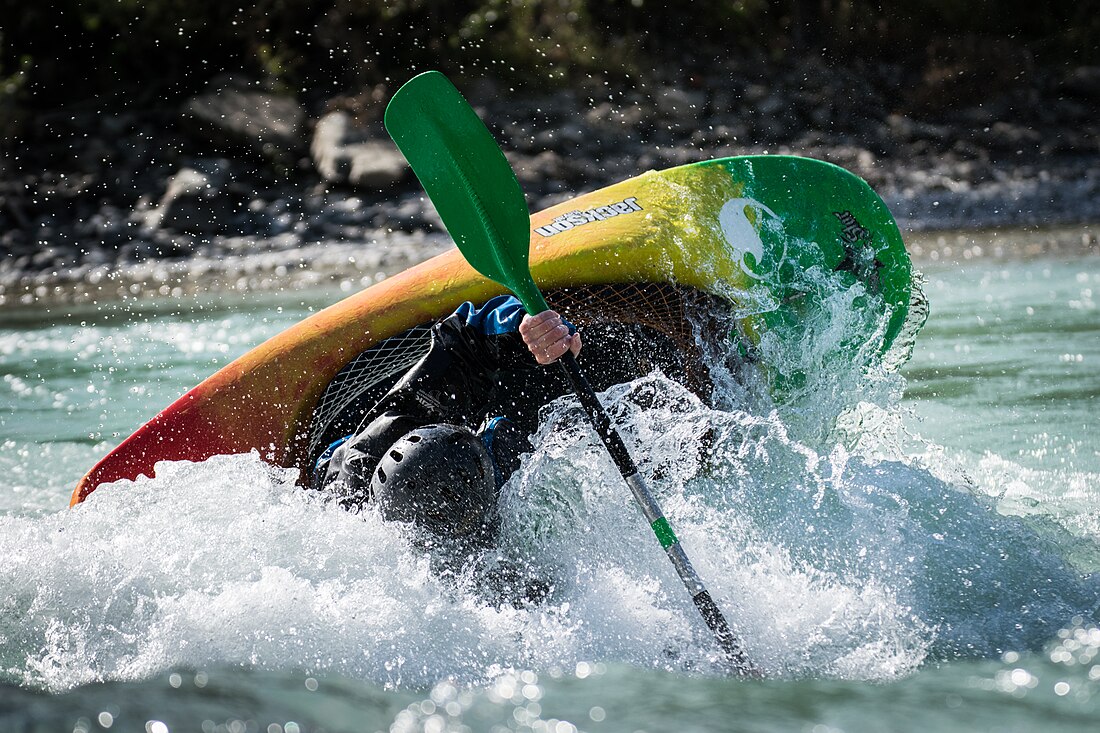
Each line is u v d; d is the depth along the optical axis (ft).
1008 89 188.24
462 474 34.35
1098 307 91.04
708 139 171.42
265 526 39.29
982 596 36.94
